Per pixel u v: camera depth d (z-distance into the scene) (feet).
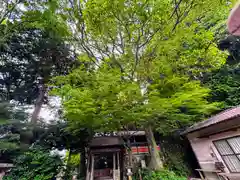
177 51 19.89
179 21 18.70
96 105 16.71
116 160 30.96
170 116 21.31
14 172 23.85
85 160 32.22
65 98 16.80
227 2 17.87
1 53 30.83
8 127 26.89
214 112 30.19
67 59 36.27
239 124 17.15
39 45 33.42
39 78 36.47
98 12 17.07
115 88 15.34
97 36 20.38
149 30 19.38
